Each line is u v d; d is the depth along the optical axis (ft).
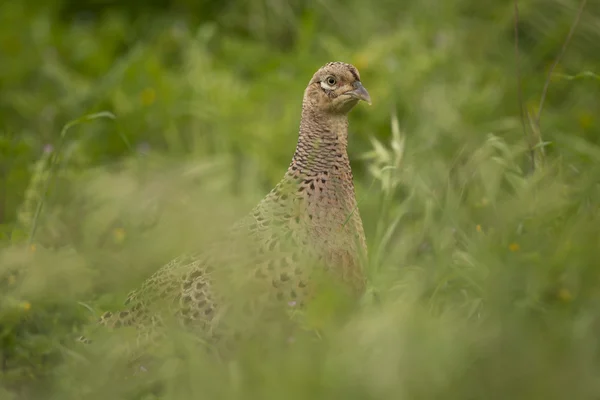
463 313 36.35
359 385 31.65
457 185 45.39
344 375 31.96
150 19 74.69
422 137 53.06
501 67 61.72
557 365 32.71
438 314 36.52
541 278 35.81
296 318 35.76
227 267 37.22
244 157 57.21
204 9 73.92
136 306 39.65
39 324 39.75
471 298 36.86
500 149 46.52
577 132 54.34
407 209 43.96
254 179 55.21
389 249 45.62
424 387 31.65
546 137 51.78
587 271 35.88
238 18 71.15
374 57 59.31
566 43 46.47
